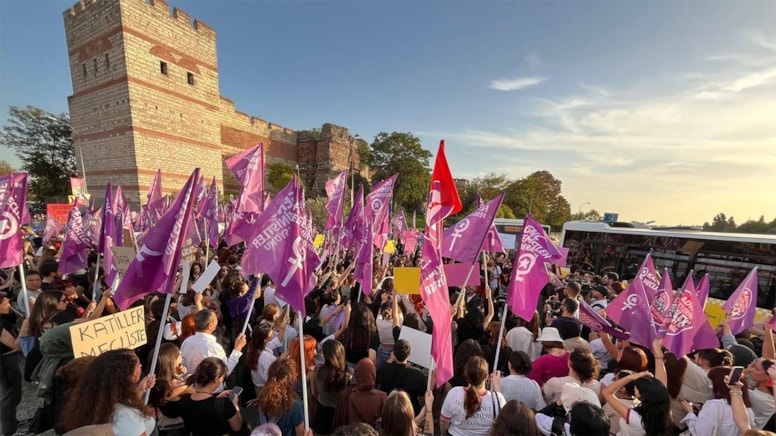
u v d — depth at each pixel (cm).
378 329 562
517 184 6425
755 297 596
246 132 4269
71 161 4484
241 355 484
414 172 6169
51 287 625
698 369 397
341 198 872
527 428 253
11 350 416
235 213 787
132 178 2581
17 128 4156
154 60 2678
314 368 434
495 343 532
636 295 493
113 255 531
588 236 1354
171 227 345
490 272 1198
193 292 591
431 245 372
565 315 604
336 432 236
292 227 356
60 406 334
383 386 419
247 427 346
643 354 406
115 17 2483
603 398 368
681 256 1058
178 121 2878
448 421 346
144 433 240
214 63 3219
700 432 320
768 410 339
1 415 403
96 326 327
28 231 1413
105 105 2650
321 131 5122
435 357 344
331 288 714
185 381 352
